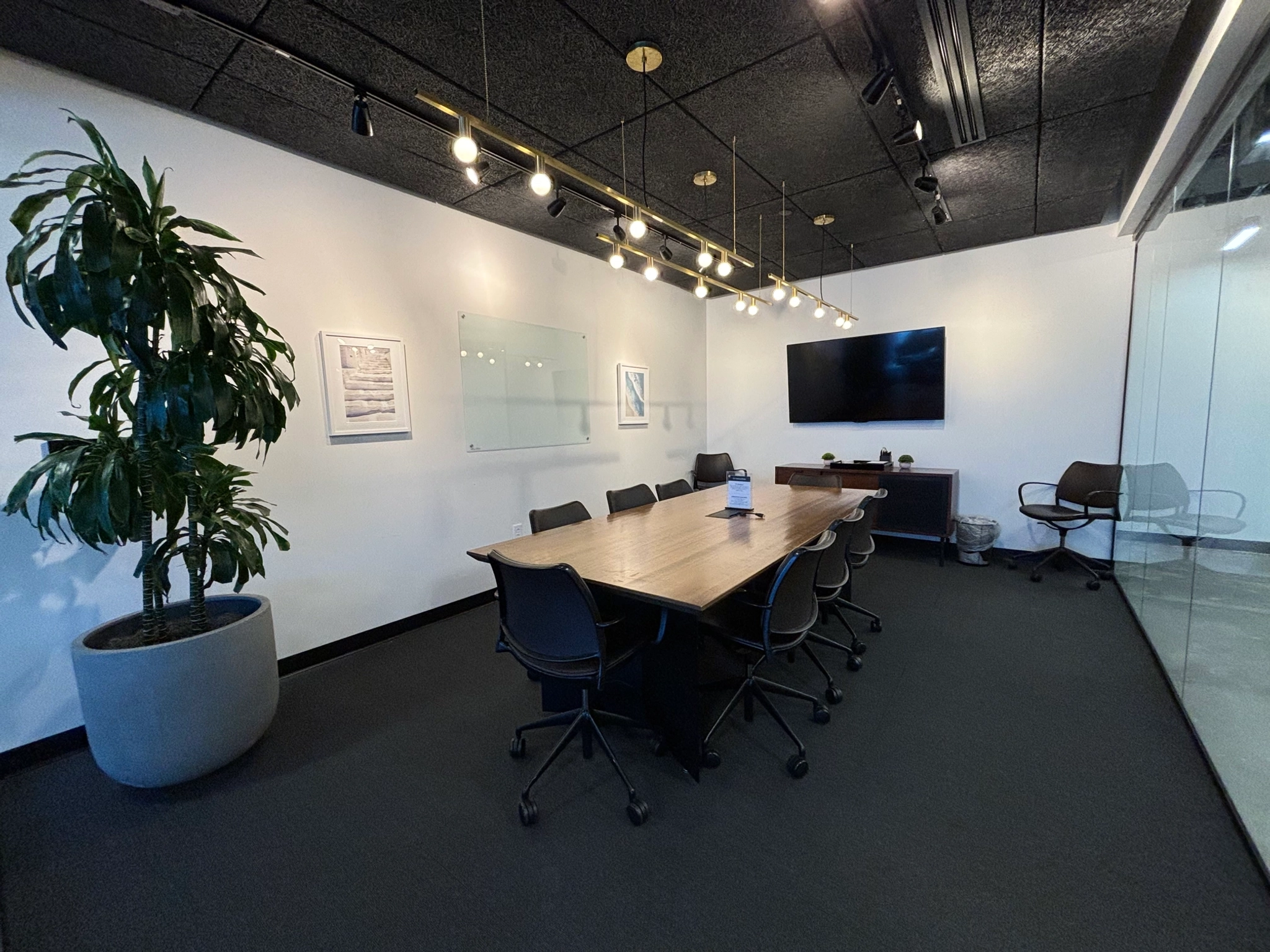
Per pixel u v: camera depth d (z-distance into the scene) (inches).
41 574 78.3
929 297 181.5
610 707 87.7
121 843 63.0
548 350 160.4
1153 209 126.3
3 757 75.7
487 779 73.8
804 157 109.3
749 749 79.8
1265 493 62.4
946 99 90.2
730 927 51.1
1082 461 159.8
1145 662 102.5
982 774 72.1
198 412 63.4
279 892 56.2
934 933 49.8
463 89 85.8
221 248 77.0
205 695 70.1
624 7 68.8
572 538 93.6
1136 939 48.6
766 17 71.2
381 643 119.8
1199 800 65.9
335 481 111.3
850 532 91.0
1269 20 65.1
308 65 78.7
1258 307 65.6
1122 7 69.6
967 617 127.3
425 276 126.7
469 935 51.0
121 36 71.8
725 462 223.5
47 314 58.9
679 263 182.9
